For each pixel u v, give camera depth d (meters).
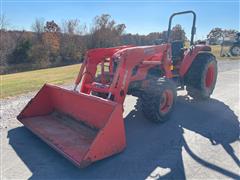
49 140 3.73
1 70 35.56
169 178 3.02
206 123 4.81
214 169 3.20
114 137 3.40
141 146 3.84
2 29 41.81
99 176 3.09
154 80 4.67
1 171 3.22
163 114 4.66
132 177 3.06
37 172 3.19
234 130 4.45
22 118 4.69
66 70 18.56
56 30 47.66
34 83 10.52
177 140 4.05
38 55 40.66
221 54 20.75
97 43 49.44
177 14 5.89
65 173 3.17
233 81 8.87
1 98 7.36
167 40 5.98
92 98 3.77
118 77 4.04
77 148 3.45
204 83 6.12
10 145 3.95
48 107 4.91
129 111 5.59
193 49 6.09
